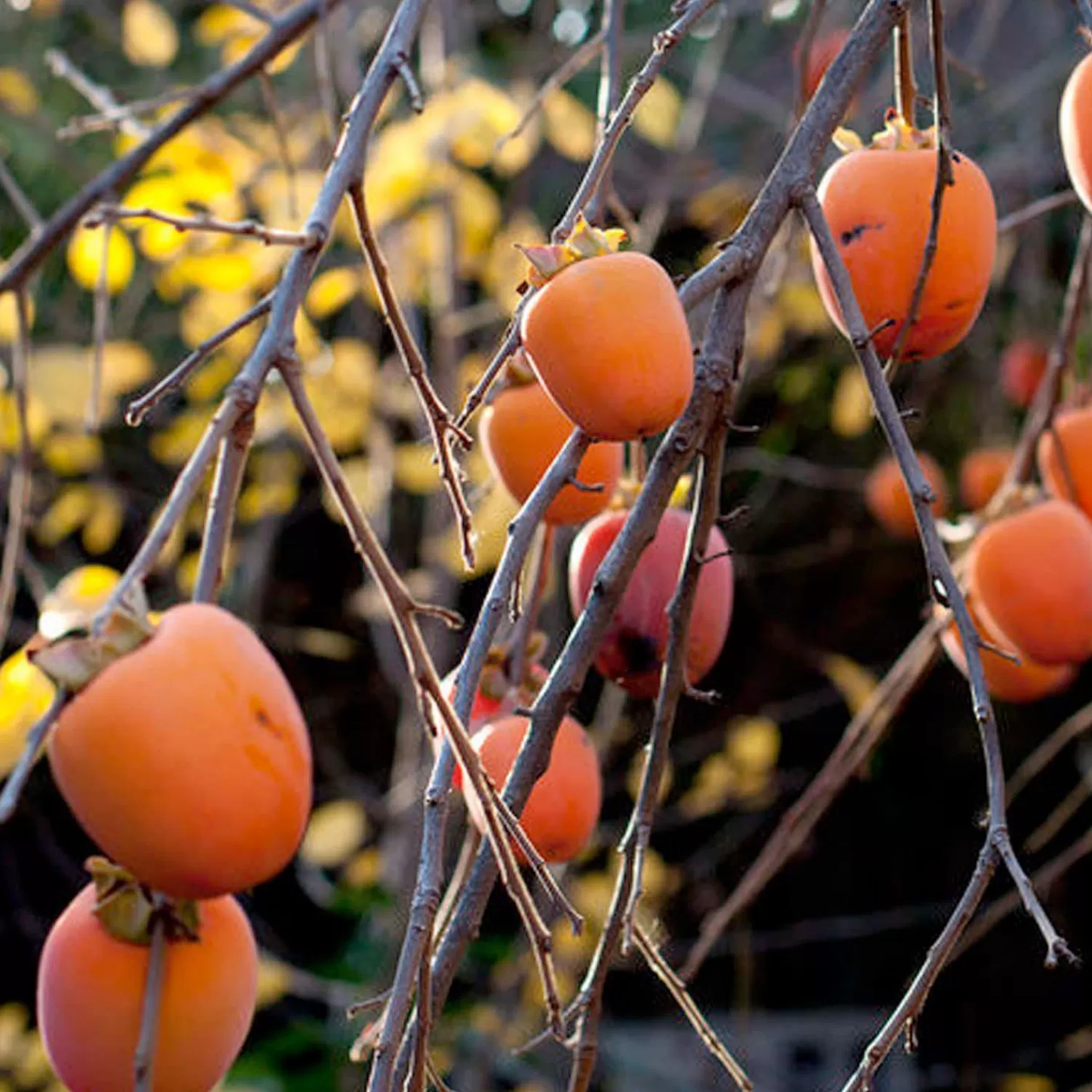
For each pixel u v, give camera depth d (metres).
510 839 1.36
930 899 4.22
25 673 1.65
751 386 3.37
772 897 4.27
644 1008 4.21
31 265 1.57
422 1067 1.25
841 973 4.26
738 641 4.19
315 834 3.07
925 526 1.32
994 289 3.13
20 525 1.63
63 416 2.17
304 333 2.20
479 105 2.24
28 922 3.77
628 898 1.39
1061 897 4.14
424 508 3.75
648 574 1.50
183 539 3.10
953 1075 3.80
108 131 3.39
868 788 4.24
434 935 1.29
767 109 3.15
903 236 1.40
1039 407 1.67
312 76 3.04
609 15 1.56
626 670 1.50
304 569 4.04
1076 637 1.62
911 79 1.44
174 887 1.16
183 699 1.15
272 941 3.70
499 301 2.60
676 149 3.04
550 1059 3.40
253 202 2.34
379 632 3.13
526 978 3.07
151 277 3.21
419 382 1.29
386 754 4.15
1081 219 3.30
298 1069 3.37
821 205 1.41
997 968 4.20
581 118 2.42
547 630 2.75
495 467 1.49
